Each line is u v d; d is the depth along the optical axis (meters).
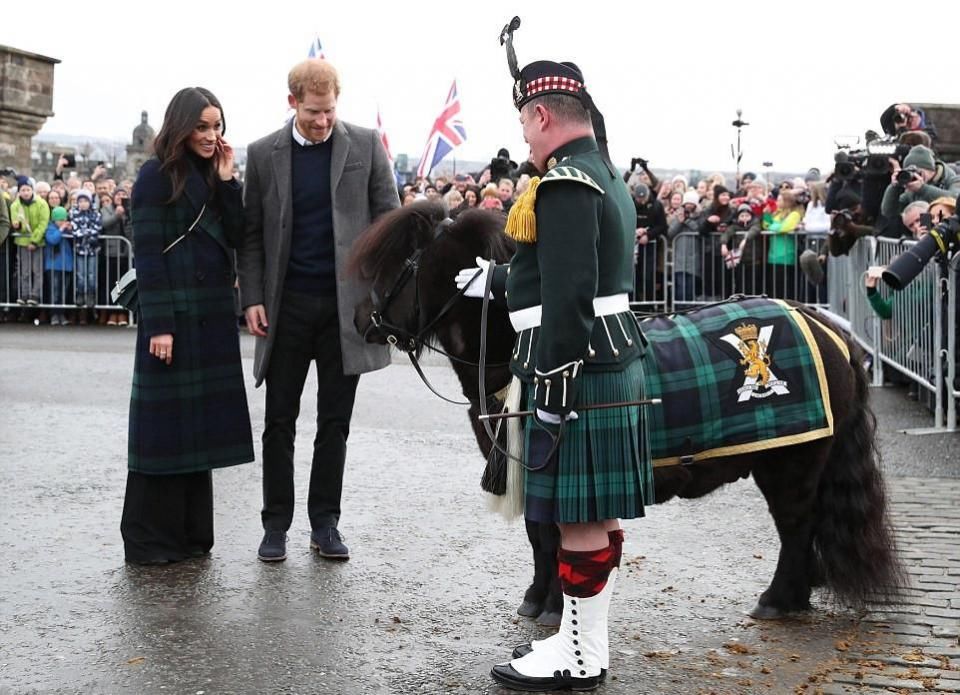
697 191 15.75
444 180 15.86
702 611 4.79
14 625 4.59
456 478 7.09
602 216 3.80
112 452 7.72
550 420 3.80
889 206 10.15
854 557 4.56
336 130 5.50
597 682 4.03
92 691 3.97
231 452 5.50
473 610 4.82
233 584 5.11
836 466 4.59
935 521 6.04
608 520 4.02
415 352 4.73
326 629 4.58
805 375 4.39
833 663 4.22
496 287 4.39
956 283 8.23
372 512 6.30
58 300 15.24
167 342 5.31
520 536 5.89
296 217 5.46
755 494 6.73
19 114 24.03
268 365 5.49
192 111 5.28
